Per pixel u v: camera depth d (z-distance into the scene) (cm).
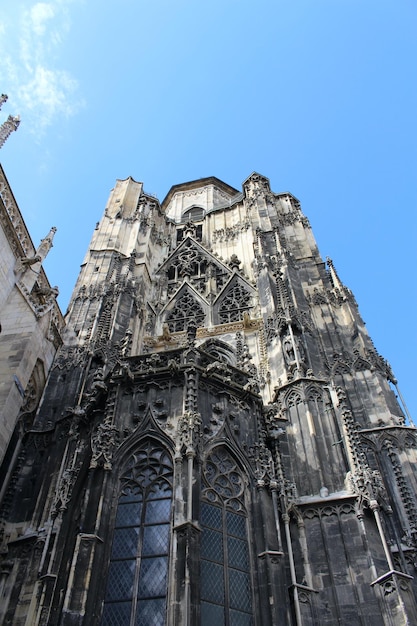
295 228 4281
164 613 1398
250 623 1514
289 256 3753
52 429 2614
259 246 3997
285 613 1543
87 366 2922
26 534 2150
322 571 1788
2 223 2781
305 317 3059
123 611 1429
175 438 1803
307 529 1916
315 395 2408
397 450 2453
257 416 2088
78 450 2022
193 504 1589
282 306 3112
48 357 2988
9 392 2372
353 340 3088
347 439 2144
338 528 1889
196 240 4666
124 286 3647
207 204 6016
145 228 4659
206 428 1881
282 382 2584
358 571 1758
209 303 3850
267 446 2131
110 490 1692
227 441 1898
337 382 2827
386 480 2347
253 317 3619
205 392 2012
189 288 4094
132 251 4206
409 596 1645
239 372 2225
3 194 2797
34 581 1961
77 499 1792
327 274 3703
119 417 1908
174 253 4594
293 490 2023
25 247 3011
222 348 3303
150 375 2041
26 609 1889
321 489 2023
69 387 2825
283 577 1625
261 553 1664
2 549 2153
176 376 2023
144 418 1886
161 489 1698
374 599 1683
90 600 1422
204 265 4381
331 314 3266
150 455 1798
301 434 2270
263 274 3572
